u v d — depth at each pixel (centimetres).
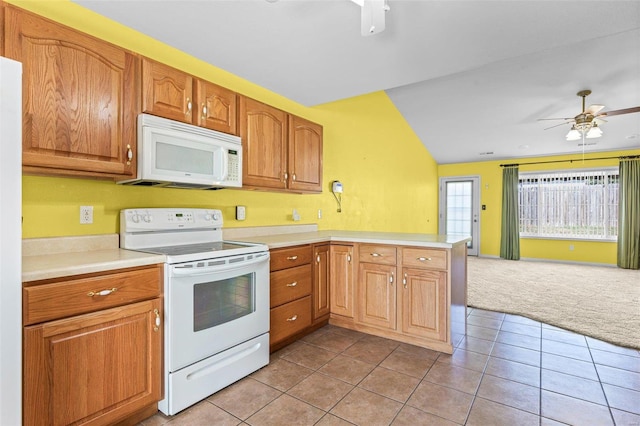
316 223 375
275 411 177
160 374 170
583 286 471
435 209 806
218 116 227
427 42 216
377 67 255
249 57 241
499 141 640
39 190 174
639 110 371
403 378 212
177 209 228
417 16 186
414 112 552
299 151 302
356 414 174
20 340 120
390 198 539
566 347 263
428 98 499
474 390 198
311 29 203
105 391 149
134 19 195
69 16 184
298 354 247
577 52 344
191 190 247
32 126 145
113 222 204
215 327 192
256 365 220
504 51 228
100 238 196
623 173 636
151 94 189
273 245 241
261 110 262
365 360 238
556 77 398
